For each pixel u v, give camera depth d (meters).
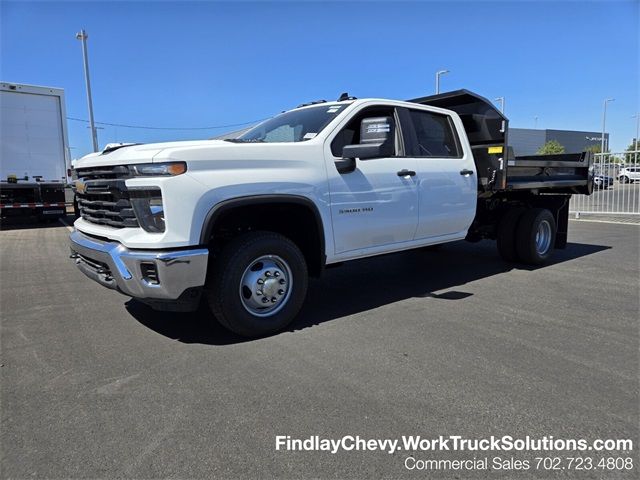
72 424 2.79
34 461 2.46
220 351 3.85
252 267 4.07
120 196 3.87
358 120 4.89
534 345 3.94
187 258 3.59
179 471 2.37
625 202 14.62
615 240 9.96
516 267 7.13
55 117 14.78
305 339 4.10
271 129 5.22
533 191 7.28
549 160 7.25
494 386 3.21
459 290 5.75
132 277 3.66
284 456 2.48
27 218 16.69
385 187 4.92
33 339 4.17
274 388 3.20
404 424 2.76
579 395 3.09
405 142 5.26
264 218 4.51
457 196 5.80
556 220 7.69
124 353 3.83
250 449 2.54
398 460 2.45
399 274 6.70
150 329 4.40
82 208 4.75
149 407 2.97
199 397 3.09
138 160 3.64
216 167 3.77
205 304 5.15
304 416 2.85
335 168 4.51
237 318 3.95
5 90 13.95
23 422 2.82
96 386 3.26
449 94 6.39
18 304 5.29
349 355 3.74
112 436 2.67
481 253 8.38
